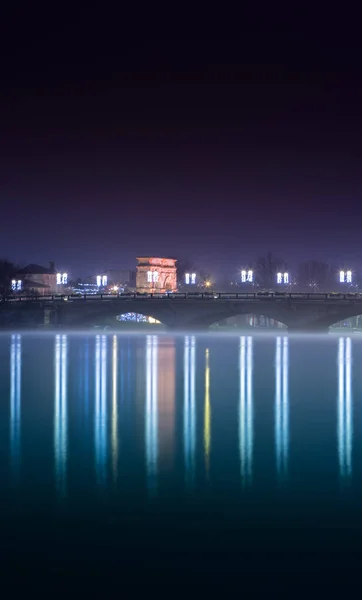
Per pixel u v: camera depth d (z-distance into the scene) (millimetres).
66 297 190500
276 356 126812
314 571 33500
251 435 59094
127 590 32000
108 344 150750
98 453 52656
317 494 43000
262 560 34406
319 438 58094
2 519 38938
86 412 69000
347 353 133000
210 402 75812
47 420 65125
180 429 61250
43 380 93312
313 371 104875
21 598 31375
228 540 36438
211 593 31828
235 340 166125
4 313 189750
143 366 110125
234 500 41906
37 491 43344
